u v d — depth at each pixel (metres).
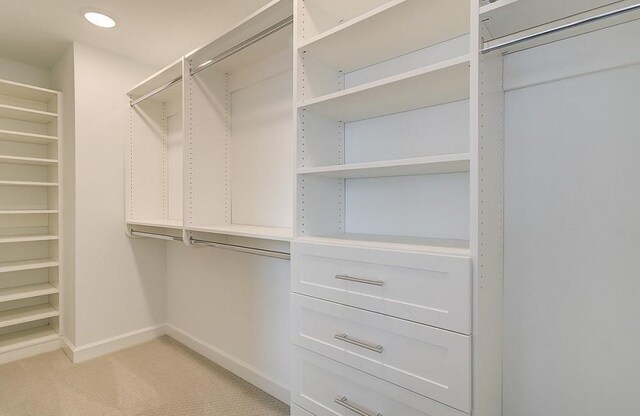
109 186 2.52
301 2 1.34
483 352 0.94
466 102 1.23
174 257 2.74
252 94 2.05
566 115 1.04
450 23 1.14
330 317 1.20
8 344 2.39
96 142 2.45
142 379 2.11
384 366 1.06
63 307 2.55
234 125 2.16
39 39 2.28
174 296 2.75
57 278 2.58
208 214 2.06
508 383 1.15
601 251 0.99
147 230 2.40
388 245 1.10
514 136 1.13
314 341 1.26
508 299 1.14
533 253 1.10
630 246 0.95
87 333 2.42
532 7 0.89
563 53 1.04
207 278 2.41
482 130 0.94
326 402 1.22
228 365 2.23
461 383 0.90
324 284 1.22
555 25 0.98
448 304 0.92
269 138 1.95
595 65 0.99
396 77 1.06
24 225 2.65
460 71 0.98
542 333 1.09
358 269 1.12
